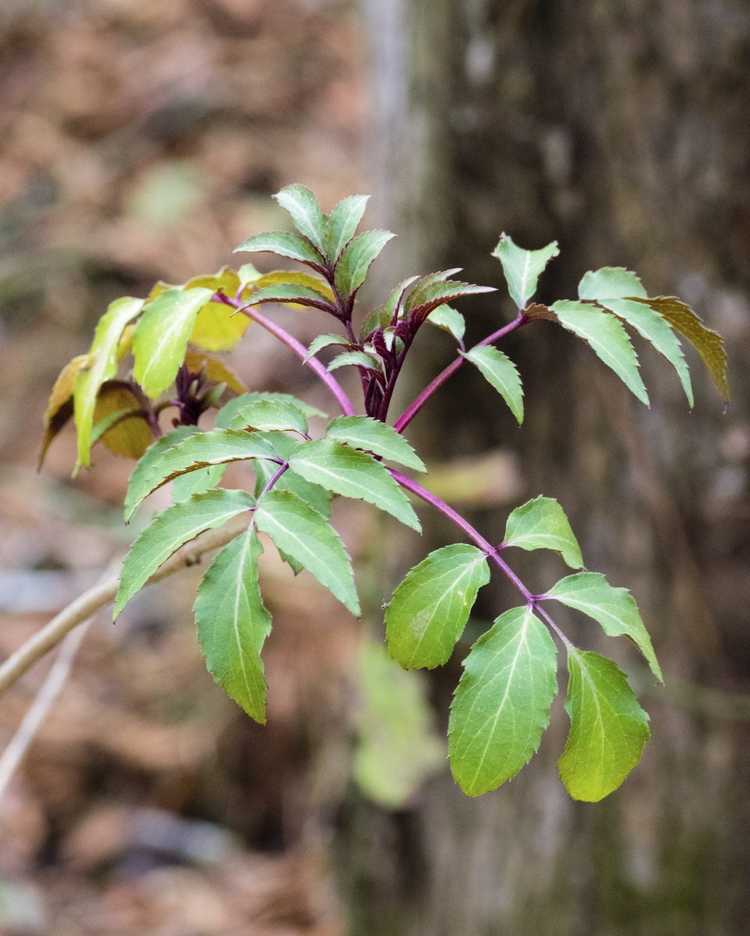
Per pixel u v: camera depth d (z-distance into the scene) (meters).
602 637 1.46
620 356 0.72
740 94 1.32
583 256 1.42
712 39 1.30
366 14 1.72
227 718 2.37
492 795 1.62
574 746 0.67
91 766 2.34
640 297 0.75
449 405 1.53
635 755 0.67
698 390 1.38
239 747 2.36
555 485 1.51
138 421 0.85
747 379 1.37
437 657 0.67
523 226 1.43
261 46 3.82
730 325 1.36
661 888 1.49
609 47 1.34
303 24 3.90
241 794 2.36
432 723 1.67
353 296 0.74
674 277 1.38
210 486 0.70
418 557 1.61
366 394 0.73
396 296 0.72
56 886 2.17
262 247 0.74
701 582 1.42
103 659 2.48
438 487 1.52
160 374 0.74
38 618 2.44
